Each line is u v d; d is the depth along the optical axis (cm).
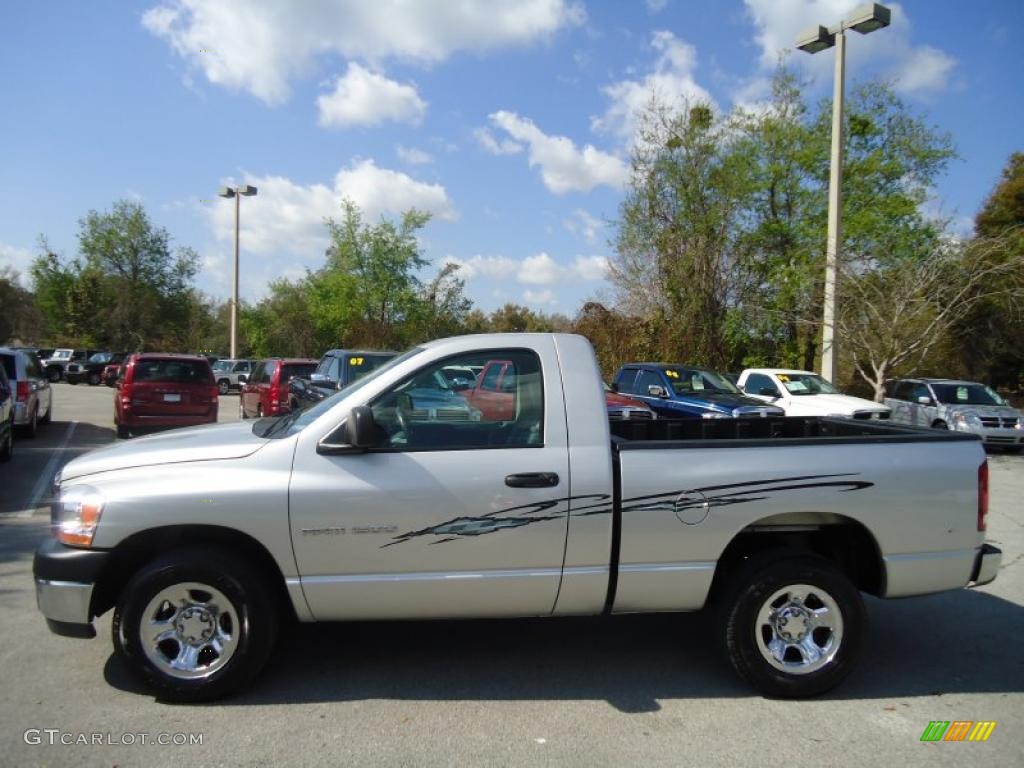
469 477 391
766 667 406
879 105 2458
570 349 421
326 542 385
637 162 2327
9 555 666
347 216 3575
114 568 394
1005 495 1096
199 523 380
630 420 554
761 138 2514
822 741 363
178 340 5072
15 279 6562
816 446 416
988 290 1781
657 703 401
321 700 396
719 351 2306
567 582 400
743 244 2361
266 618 391
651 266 2361
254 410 1708
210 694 386
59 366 4112
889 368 1722
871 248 2086
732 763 341
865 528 416
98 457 408
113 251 5278
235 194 2998
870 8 1551
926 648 493
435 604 396
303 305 4231
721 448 409
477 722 375
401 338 3341
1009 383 3212
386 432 403
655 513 400
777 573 407
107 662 440
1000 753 355
